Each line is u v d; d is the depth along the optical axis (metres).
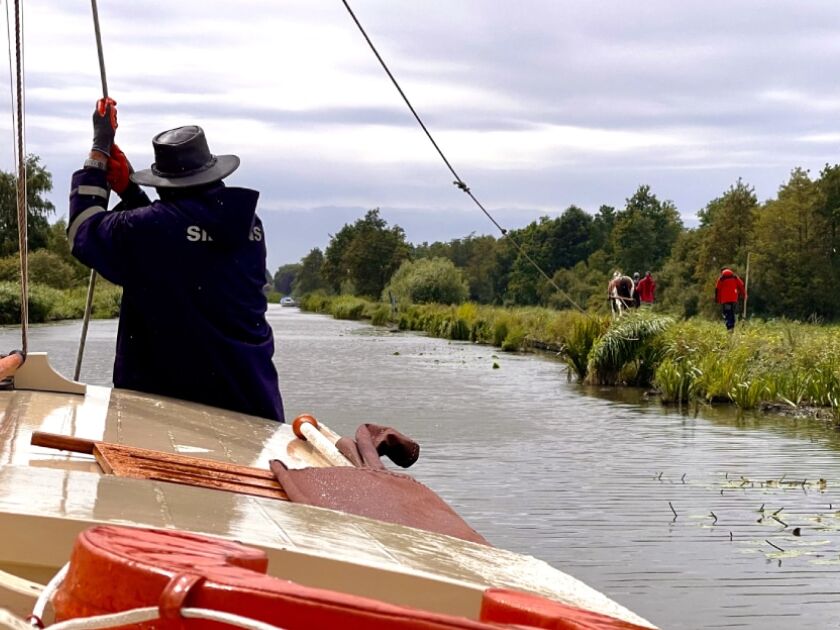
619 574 6.48
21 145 4.05
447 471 10.01
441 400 16.66
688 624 5.54
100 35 4.61
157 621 1.23
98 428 3.79
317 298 106.62
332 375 21.44
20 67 3.91
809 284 57.88
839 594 6.11
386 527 2.39
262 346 4.81
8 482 2.12
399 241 105.19
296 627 1.22
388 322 59.59
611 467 10.32
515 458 10.84
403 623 1.23
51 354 24.78
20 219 4.19
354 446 3.86
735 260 64.94
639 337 20.64
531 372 23.06
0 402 4.09
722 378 17.33
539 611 1.41
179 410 4.37
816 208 58.00
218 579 1.26
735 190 67.38
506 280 121.69
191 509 2.12
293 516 2.27
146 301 4.51
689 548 7.14
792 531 7.65
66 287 67.69
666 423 14.28
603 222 116.69
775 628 5.45
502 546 7.12
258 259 4.77
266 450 3.93
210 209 4.46
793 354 19.19
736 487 9.31
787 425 14.26
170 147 4.48
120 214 4.44
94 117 4.62
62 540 1.88
